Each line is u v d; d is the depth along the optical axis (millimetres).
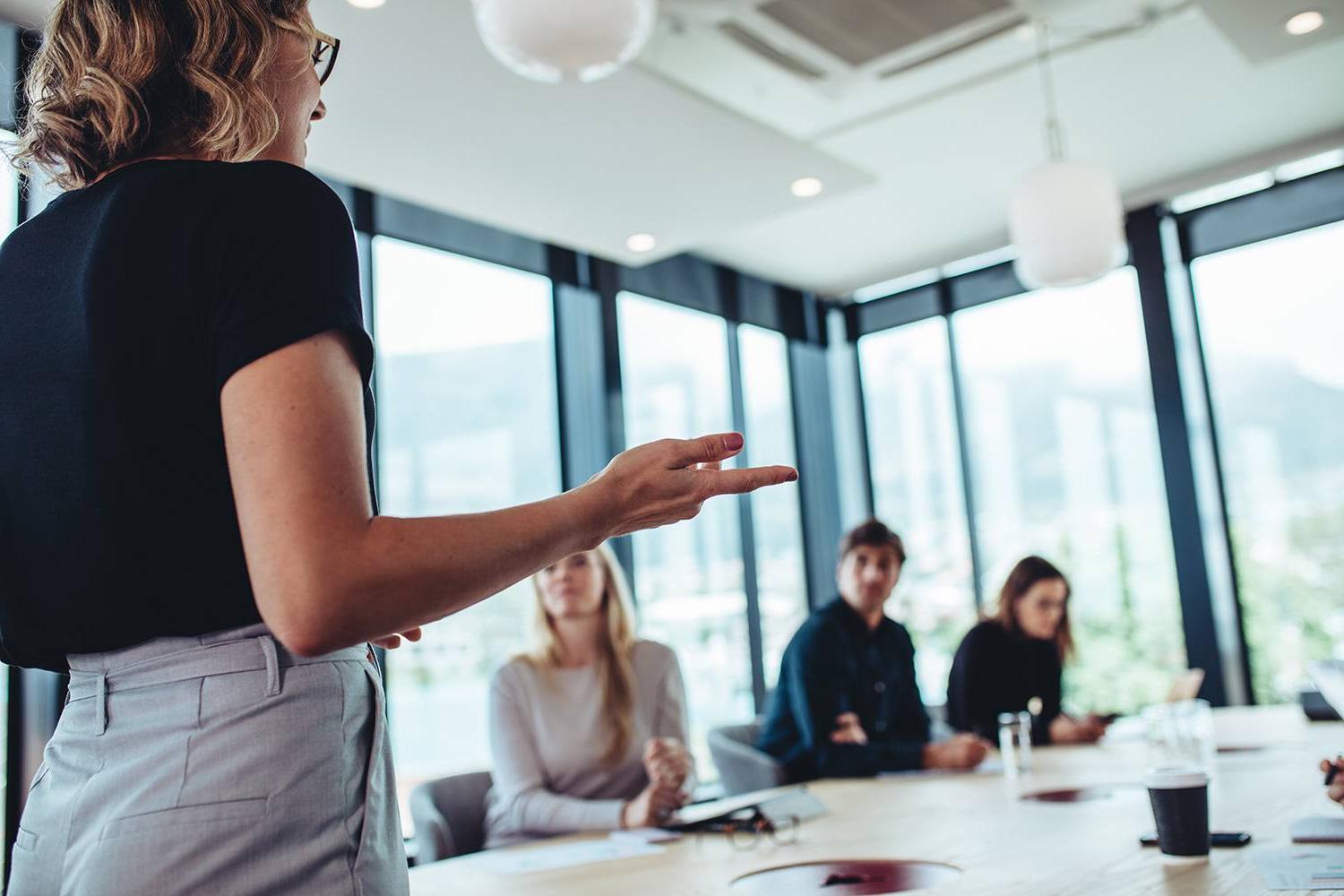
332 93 3291
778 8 3611
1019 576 3801
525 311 5211
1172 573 5594
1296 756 2473
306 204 740
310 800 715
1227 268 5512
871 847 1696
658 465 785
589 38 2328
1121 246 3760
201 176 742
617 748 2768
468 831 2678
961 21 3742
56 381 742
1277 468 5312
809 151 3850
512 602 4781
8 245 826
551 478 5156
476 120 3500
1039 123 4699
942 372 6562
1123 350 5852
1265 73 4355
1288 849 1461
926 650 6449
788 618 6379
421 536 671
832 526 6809
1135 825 1749
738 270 6469
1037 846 1619
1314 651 5160
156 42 795
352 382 708
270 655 724
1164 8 3818
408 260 4703
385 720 804
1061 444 6039
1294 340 5312
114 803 704
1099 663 5754
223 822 685
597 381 5441
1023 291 6250
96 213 768
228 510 719
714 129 3658
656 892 1464
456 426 4773
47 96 838
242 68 822
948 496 6457
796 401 6746
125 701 729
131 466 711
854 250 6188
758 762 3162
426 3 2863
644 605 5480
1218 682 5332
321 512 645
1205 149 5070
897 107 4461
